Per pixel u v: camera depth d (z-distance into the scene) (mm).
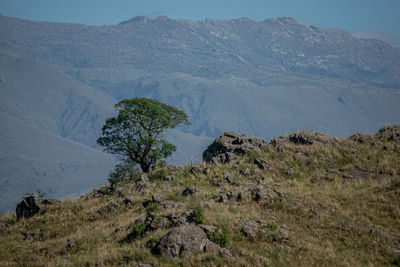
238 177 23062
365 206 17422
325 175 23078
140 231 14852
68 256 15055
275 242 13273
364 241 13977
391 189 18922
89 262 12812
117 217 20859
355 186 20750
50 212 25266
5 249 19281
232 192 18578
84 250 15602
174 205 18281
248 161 25672
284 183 21828
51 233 21391
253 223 14391
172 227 14391
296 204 17250
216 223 14297
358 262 12211
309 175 23469
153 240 13258
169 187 23594
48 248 17750
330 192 19594
